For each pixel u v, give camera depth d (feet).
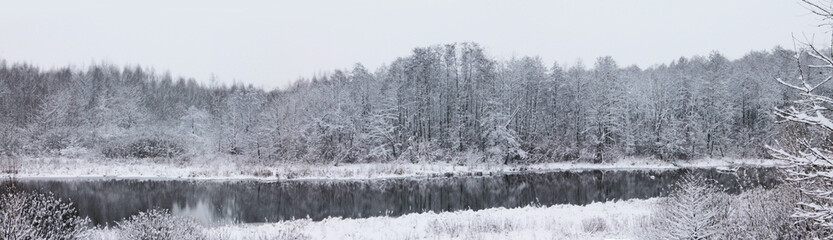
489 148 169.27
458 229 51.57
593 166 172.65
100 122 201.87
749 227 32.78
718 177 104.47
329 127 169.68
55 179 120.06
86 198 92.53
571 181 129.70
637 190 107.04
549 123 201.87
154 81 353.72
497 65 195.93
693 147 187.52
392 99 184.14
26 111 213.66
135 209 80.89
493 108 177.37
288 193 105.91
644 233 38.32
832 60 16.42
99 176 127.03
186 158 157.99
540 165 170.09
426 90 194.29
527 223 54.60
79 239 38.55
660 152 184.24
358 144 169.27
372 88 196.13
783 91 160.15
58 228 36.06
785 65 188.96
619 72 224.74
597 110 188.85
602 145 184.55
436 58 196.85
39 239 32.94
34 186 106.63
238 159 163.02
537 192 106.63
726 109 193.16
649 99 204.13
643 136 191.42
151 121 233.35
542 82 200.13
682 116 203.41
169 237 33.35
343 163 161.17
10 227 31.37
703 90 200.64
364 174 139.64
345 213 80.59
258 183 122.31
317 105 181.68
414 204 90.68
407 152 168.96
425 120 193.98
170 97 311.47
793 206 30.50
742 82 201.67
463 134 184.24
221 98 302.45
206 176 130.72
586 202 89.76
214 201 93.09
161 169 137.69
